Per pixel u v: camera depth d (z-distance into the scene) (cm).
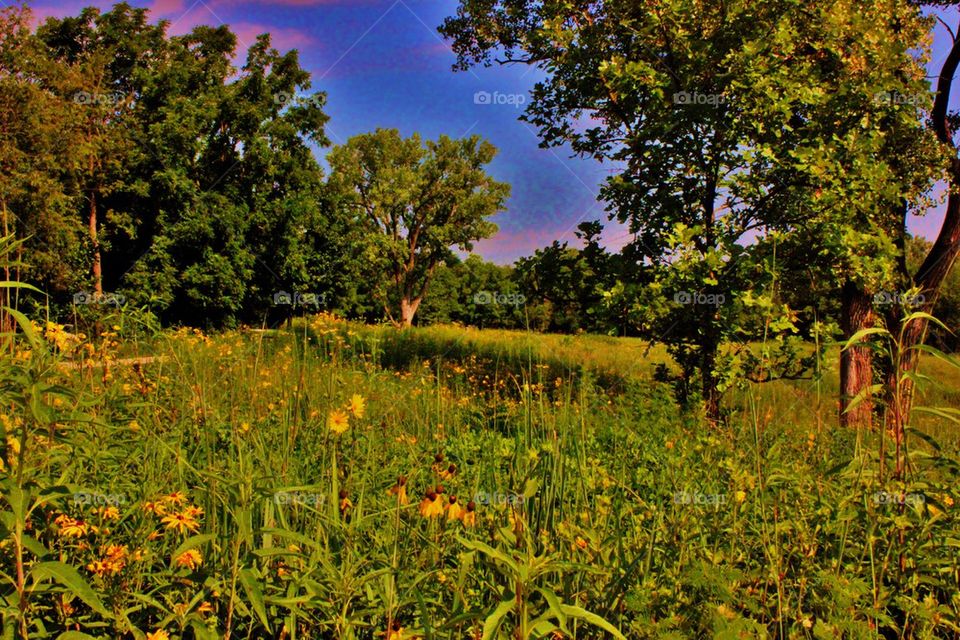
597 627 202
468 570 231
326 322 615
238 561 200
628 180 965
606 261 995
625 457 397
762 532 250
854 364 1073
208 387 438
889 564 246
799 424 566
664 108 891
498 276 6569
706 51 876
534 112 1129
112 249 2727
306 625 212
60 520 202
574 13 1055
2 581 164
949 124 1309
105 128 2467
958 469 236
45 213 1817
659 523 262
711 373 805
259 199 2925
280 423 404
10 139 1847
